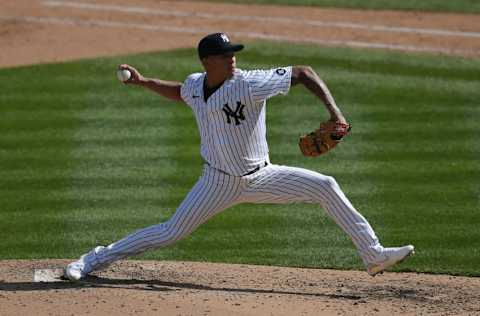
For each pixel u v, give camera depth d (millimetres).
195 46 56156
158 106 46219
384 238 32469
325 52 54844
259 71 23250
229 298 23578
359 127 43562
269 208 35906
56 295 23469
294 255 31031
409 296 25031
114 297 23219
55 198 36219
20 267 28000
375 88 48594
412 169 38969
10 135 42594
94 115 44969
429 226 33562
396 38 58688
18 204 35688
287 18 63469
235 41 57438
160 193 36594
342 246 31984
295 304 23172
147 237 24703
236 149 23438
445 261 30391
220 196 23984
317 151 22906
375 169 38938
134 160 39844
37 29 60500
